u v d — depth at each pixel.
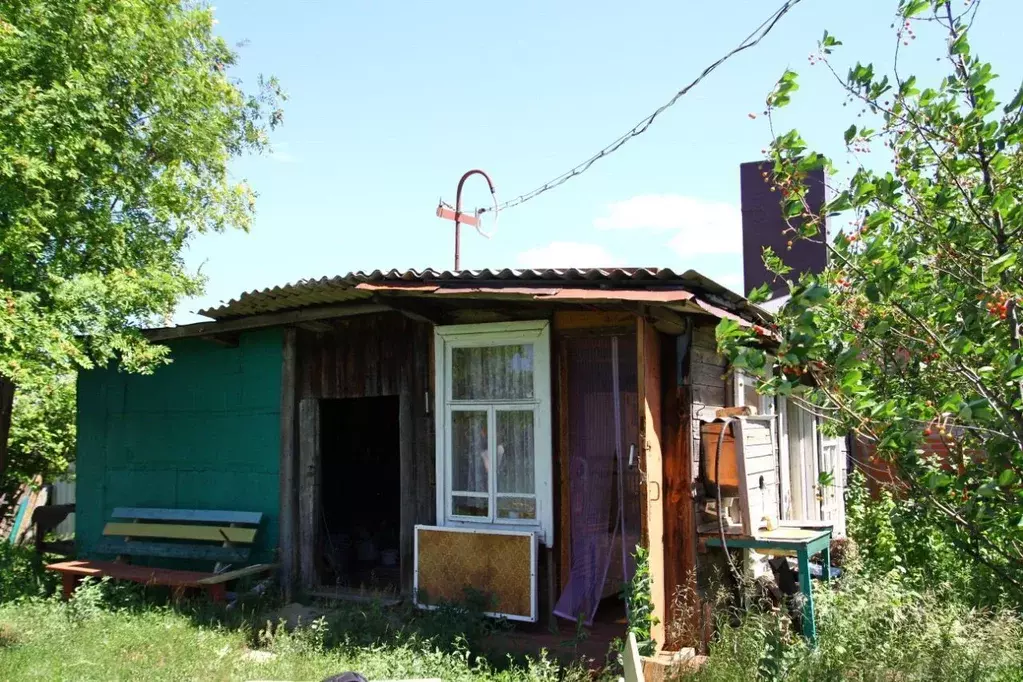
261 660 7.11
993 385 4.10
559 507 7.86
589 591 7.67
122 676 6.64
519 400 8.09
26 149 8.48
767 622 6.07
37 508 14.02
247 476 10.07
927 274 4.32
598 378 7.89
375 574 10.77
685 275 6.32
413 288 7.59
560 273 6.87
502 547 7.75
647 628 6.33
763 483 7.30
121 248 10.40
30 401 15.14
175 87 11.31
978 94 4.33
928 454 4.89
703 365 7.65
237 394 10.27
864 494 11.37
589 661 6.88
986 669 5.71
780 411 9.94
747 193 13.10
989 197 4.34
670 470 7.18
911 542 9.02
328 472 13.12
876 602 6.61
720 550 7.44
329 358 9.65
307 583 9.52
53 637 7.78
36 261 9.30
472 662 7.09
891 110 4.61
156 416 10.94
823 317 4.47
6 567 10.39
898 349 4.55
